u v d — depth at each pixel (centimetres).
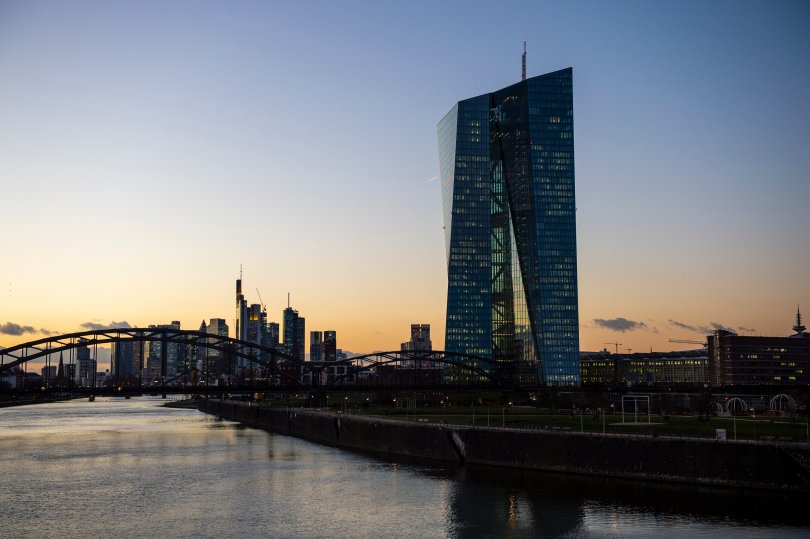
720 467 10619
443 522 9425
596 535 8550
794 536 8194
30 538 8850
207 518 9856
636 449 11575
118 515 10050
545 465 12875
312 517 9856
